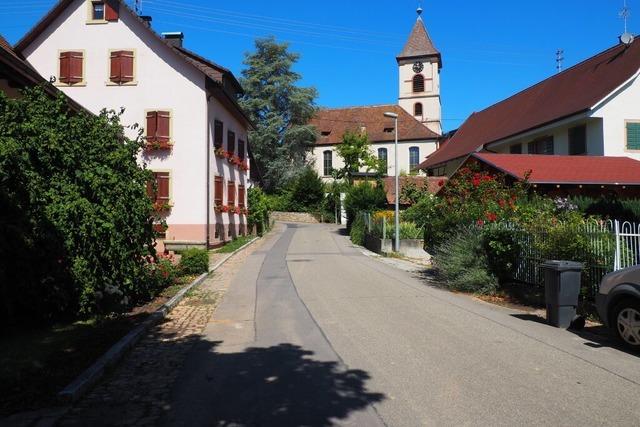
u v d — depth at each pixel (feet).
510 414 15.53
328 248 83.51
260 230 115.34
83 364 19.90
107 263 28.96
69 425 15.03
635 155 81.61
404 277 48.42
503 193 44.60
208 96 79.30
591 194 65.21
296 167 185.68
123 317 28.91
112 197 29.37
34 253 25.57
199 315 31.30
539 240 36.22
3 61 31.27
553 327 27.40
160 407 16.43
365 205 113.29
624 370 19.80
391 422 15.05
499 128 120.47
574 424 14.79
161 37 78.07
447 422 14.99
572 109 87.30
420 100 221.66
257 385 18.43
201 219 77.51
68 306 27.73
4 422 15.16
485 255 39.42
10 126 26.61
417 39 222.48
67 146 28.04
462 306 33.53
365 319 29.40
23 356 20.88
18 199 25.55
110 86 78.64
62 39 79.30
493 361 20.99
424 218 55.88
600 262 30.42
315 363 20.99
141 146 33.60
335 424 14.96
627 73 82.64
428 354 22.04
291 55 182.91
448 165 139.03
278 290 40.75
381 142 205.57
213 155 82.69
